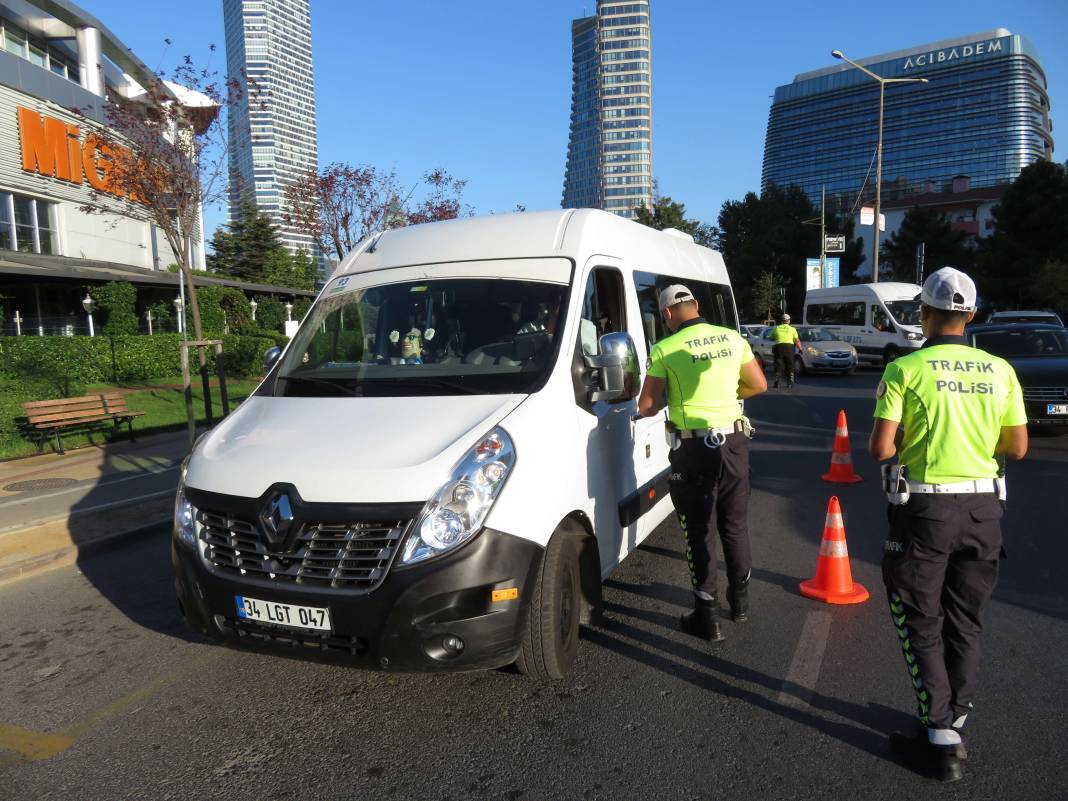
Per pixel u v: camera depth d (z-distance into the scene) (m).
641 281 5.18
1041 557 5.47
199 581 3.35
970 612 3.04
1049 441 10.01
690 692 3.68
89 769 3.17
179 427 13.02
